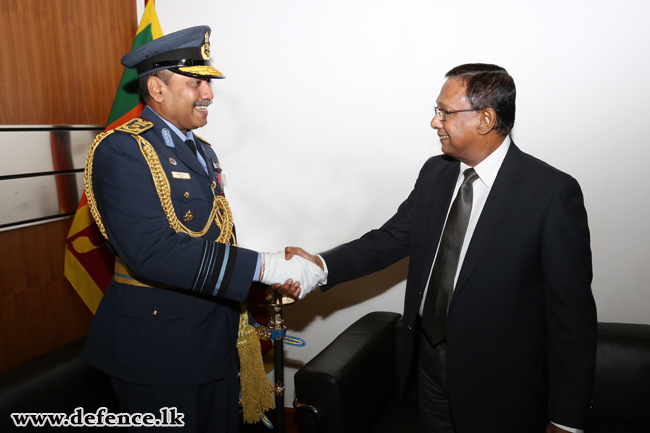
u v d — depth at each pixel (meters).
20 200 1.62
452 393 1.17
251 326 1.33
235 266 1.12
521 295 1.12
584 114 1.65
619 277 1.70
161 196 1.11
